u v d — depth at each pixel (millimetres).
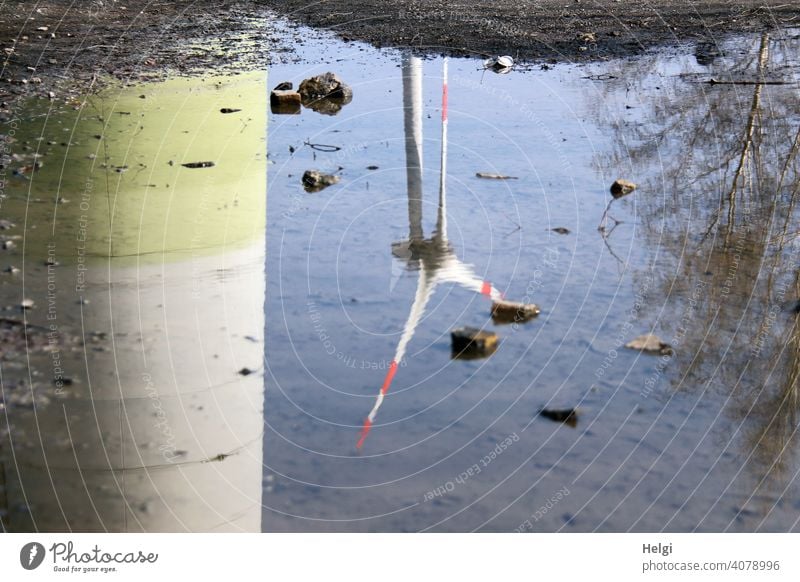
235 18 13227
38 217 6102
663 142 7562
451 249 5680
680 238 5758
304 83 9039
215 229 5984
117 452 3713
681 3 12820
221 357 4457
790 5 12445
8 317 4719
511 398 4129
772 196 6402
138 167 7184
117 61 10648
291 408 4062
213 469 3635
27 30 12188
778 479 3553
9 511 3381
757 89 8906
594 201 6430
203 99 9094
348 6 13680
